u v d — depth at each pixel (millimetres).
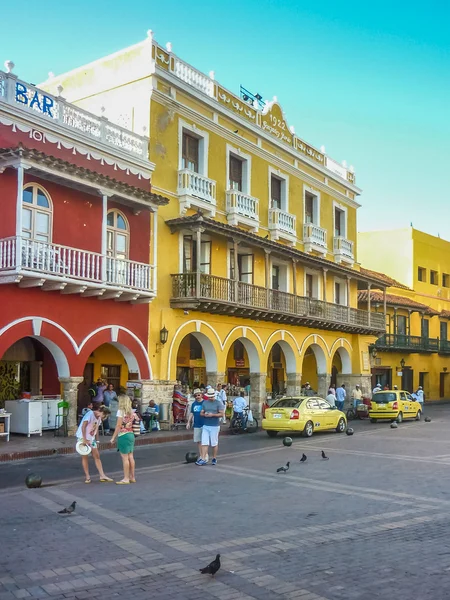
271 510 10141
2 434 18125
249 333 27875
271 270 29703
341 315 32750
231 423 23906
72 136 19906
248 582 6695
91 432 12672
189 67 25516
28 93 18734
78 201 19766
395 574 6996
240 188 28219
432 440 21500
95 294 19844
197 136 25719
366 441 21172
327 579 6820
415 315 47594
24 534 8508
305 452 18000
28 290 18297
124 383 25656
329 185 34906
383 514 9922
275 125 30469
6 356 21281
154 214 23062
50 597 6215
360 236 52281
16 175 17859
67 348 19469
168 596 6281
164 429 22688
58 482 12758
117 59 24312
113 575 6867
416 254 50125
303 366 36844
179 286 23578
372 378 42688
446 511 10188
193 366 28812
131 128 23703
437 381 50125
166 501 10781
